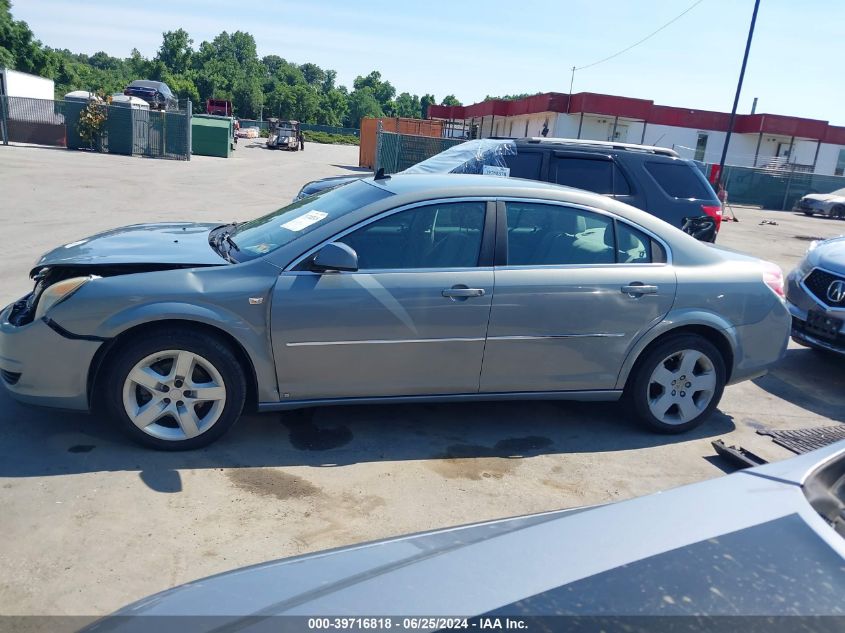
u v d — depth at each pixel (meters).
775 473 1.89
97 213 12.71
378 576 1.63
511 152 7.65
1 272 7.68
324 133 88.75
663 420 4.63
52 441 3.88
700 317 4.45
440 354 4.07
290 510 3.40
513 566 1.58
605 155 7.53
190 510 3.32
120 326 3.61
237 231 4.67
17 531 3.04
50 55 68.62
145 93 42.06
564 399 4.45
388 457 4.05
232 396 3.87
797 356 6.99
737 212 27.44
